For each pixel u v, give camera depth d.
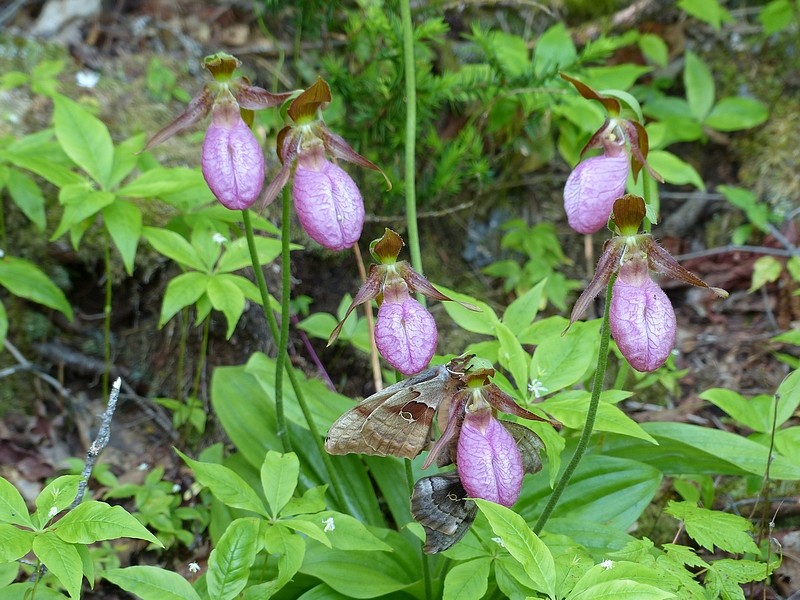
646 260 0.69
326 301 1.18
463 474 0.69
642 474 0.86
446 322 1.20
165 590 0.71
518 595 0.75
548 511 0.77
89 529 0.69
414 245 0.95
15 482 0.98
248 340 1.09
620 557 0.74
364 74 1.13
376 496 0.98
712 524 0.76
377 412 0.69
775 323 1.17
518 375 0.82
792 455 0.83
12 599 0.72
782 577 0.88
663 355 0.68
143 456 1.04
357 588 0.80
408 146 0.96
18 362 1.06
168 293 0.89
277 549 0.74
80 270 1.10
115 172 0.93
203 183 0.92
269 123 1.18
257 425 0.93
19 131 1.09
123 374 1.09
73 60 1.19
